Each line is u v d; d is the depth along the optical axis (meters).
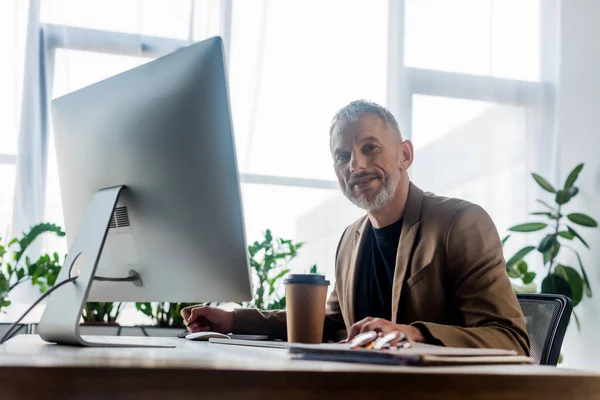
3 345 1.13
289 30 3.38
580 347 3.49
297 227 3.26
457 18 3.61
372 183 1.68
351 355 0.86
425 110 3.53
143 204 1.17
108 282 1.27
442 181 3.50
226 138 1.06
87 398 0.67
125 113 1.20
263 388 0.69
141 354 0.94
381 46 3.47
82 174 1.30
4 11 3.04
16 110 3.00
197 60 1.10
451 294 1.53
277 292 2.91
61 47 3.10
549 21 3.72
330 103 3.38
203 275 1.11
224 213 1.07
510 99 3.62
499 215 3.54
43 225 2.64
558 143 3.63
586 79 3.65
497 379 0.76
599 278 3.47
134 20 3.18
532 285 3.29
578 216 3.34
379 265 1.72
